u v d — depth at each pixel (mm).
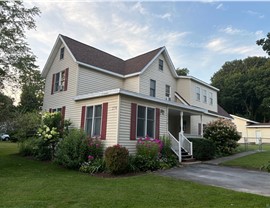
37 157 12711
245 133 36500
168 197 5875
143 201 5523
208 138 17062
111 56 19969
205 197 5883
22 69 14484
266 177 9023
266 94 42312
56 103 16109
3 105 13531
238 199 5691
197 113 17219
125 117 11344
